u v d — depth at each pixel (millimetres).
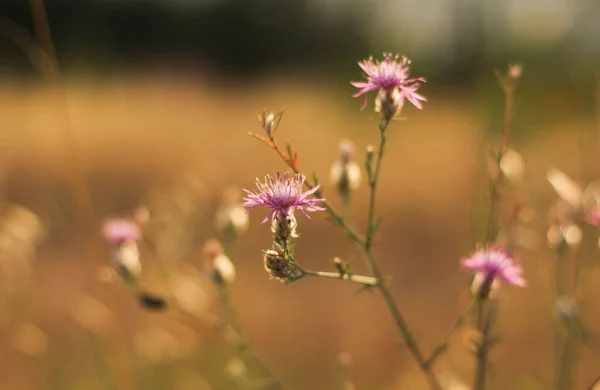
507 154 406
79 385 499
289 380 530
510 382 469
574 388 420
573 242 410
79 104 1503
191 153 1039
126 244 426
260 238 730
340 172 408
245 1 2852
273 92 1828
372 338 572
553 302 428
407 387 492
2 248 481
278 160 945
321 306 638
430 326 598
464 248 699
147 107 1503
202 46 2902
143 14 2875
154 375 491
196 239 613
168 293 440
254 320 596
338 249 779
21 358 511
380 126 365
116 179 976
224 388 483
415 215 828
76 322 530
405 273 712
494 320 396
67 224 763
